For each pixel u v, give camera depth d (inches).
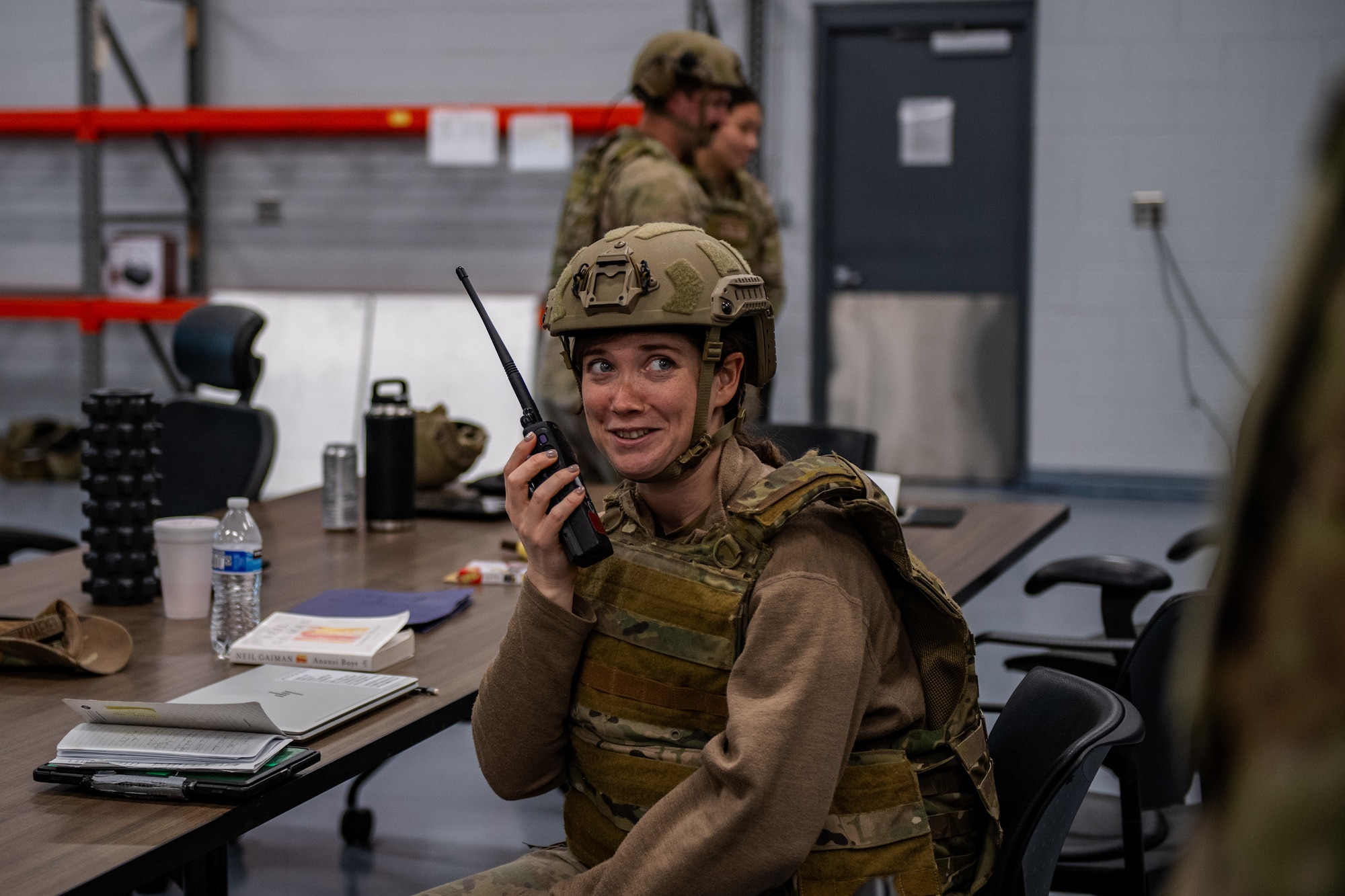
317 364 267.1
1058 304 248.5
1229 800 9.5
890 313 257.3
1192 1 237.3
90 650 62.6
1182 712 10.6
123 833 43.0
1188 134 240.1
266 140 283.4
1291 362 9.4
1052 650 95.9
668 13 261.6
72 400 298.2
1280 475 9.4
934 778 45.7
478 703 50.0
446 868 101.1
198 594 72.4
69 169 296.0
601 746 46.7
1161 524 217.8
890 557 44.8
